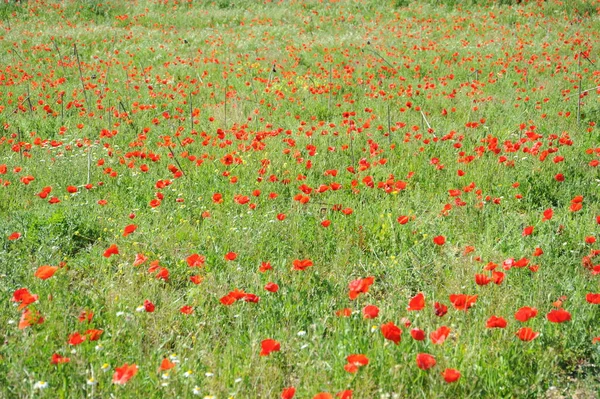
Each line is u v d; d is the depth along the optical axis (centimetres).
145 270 480
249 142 839
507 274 452
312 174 718
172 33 1867
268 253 508
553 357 360
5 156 817
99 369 338
